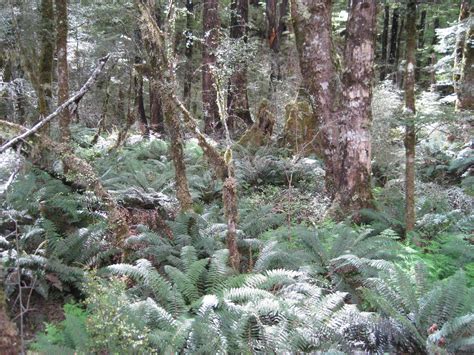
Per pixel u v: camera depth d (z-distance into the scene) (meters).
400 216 8.48
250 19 19.97
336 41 17.75
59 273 6.00
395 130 12.41
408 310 5.36
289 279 5.59
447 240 7.09
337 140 9.06
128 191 8.11
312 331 4.80
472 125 10.85
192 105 21.33
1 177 7.20
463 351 4.82
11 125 6.41
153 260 6.60
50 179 7.61
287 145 12.38
